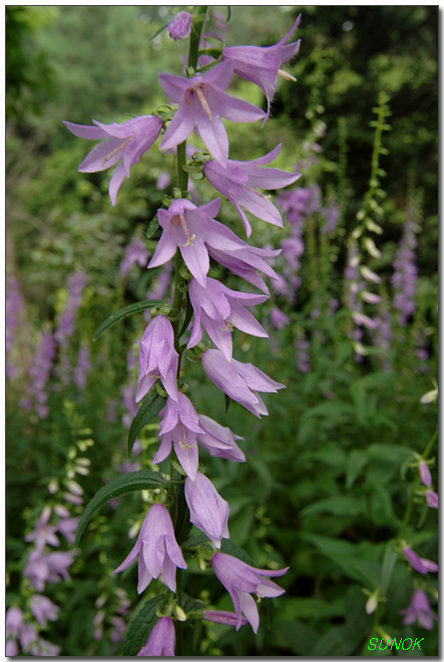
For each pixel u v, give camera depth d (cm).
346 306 440
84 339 516
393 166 1126
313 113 457
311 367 531
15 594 327
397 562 290
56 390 531
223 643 297
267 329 444
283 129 817
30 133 2073
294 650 297
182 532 155
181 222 136
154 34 137
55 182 1583
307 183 470
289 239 448
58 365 557
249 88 966
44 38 2073
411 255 572
